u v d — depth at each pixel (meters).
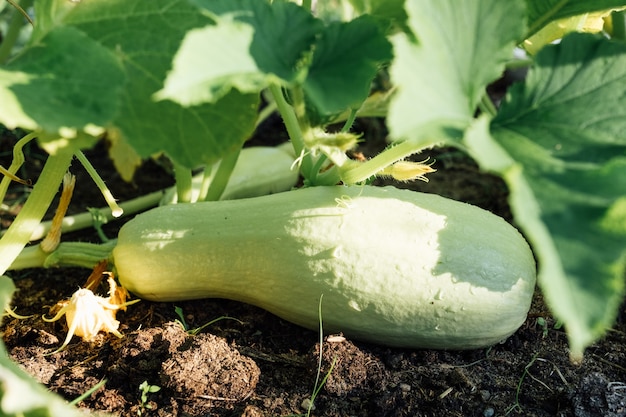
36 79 0.44
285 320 0.58
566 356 0.56
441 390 0.52
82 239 0.71
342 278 0.52
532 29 0.55
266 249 0.53
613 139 0.41
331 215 0.52
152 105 0.46
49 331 0.57
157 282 0.56
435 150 0.90
